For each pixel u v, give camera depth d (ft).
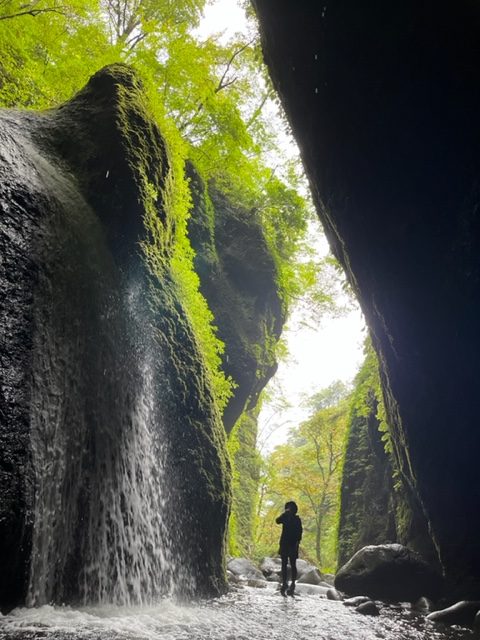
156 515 29.58
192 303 42.68
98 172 35.06
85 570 22.89
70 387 24.27
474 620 29.12
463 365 36.40
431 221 36.63
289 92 48.39
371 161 39.63
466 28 29.91
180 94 68.74
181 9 79.10
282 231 87.66
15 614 17.46
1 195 23.93
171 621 21.22
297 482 135.54
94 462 25.07
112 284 31.17
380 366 54.34
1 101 44.37
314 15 39.45
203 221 70.38
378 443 71.31
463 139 32.14
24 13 43.09
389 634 25.12
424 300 38.73
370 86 37.14
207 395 38.04
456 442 39.09
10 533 17.76
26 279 22.71
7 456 18.54
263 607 30.40
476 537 39.19
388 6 33.71
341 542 74.23
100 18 63.00
